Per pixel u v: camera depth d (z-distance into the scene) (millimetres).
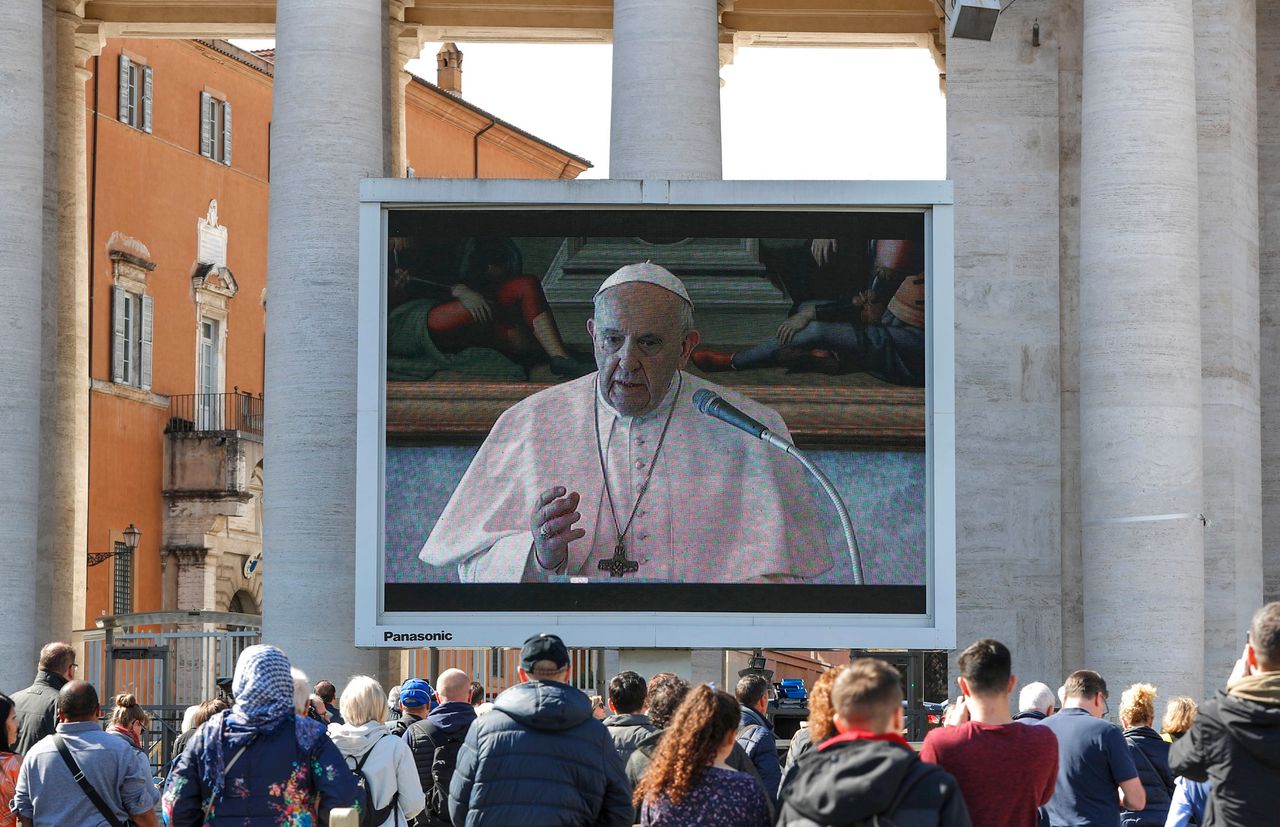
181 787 25219
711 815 21844
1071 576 58875
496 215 50031
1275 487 65750
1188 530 55312
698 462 49500
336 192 56000
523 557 49375
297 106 56406
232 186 138000
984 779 22422
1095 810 28000
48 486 71250
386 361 49875
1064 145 60688
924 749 22891
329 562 55375
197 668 67875
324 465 55469
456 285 49938
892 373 49531
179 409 131375
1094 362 56281
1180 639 54875
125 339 126812
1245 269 61156
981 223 60438
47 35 74625
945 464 49281
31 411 58469
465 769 25516
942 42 79062
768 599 49250
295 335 55750
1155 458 55375
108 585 123750
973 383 59750
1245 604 59250
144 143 128500
